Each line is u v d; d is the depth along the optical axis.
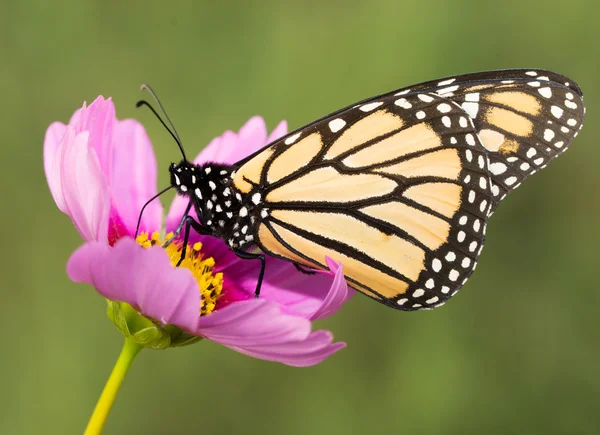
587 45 0.71
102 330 0.62
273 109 0.67
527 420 0.64
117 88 0.66
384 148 0.51
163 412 0.62
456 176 0.50
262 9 0.69
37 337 0.61
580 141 0.70
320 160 0.51
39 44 0.65
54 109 0.64
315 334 0.49
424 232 0.51
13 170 0.63
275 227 0.51
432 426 0.63
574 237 0.68
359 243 0.51
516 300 0.67
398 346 0.64
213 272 0.52
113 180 0.53
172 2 0.67
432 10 0.69
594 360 0.65
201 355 0.62
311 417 0.62
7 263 0.62
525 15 0.70
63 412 0.61
